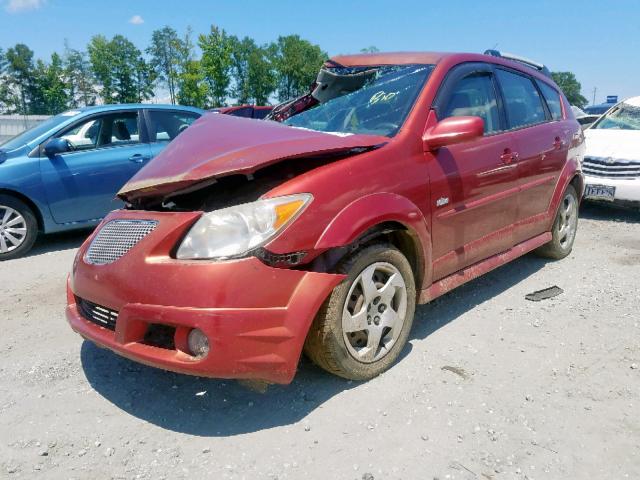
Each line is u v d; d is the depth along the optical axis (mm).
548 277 4852
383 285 3088
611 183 7219
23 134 6613
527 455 2443
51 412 2855
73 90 83812
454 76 3783
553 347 3471
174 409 2857
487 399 2883
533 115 4672
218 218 2602
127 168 6605
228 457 2461
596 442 2527
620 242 6105
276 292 2551
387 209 2961
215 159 2775
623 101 8711
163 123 7117
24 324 4094
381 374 3133
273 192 2678
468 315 4008
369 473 2334
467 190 3639
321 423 2689
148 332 2680
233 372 2482
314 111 3924
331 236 2701
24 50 85125
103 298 2742
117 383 3139
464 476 2311
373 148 3107
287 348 2580
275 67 87312
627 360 3283
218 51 65562
